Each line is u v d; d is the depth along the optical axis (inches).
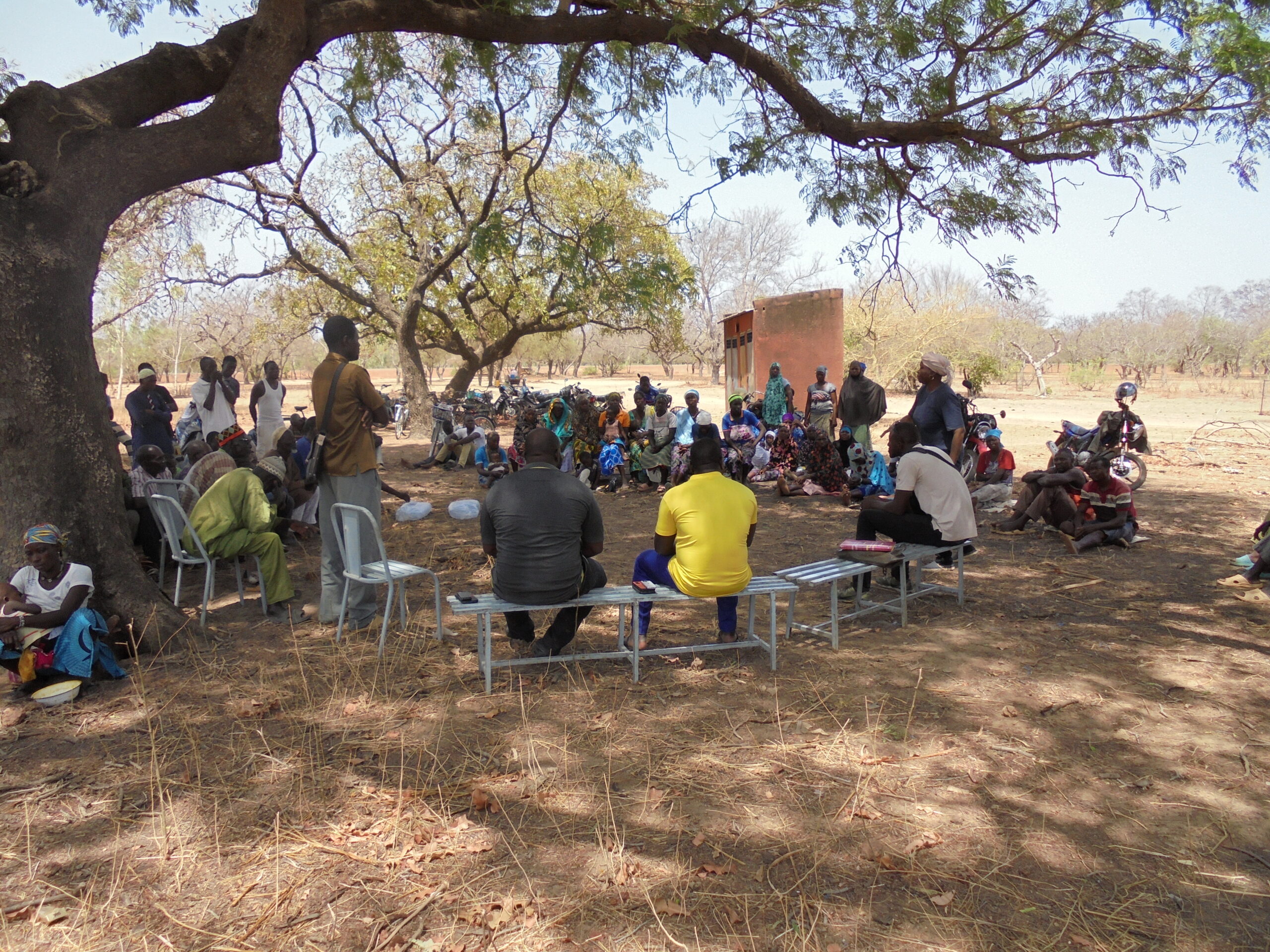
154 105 226.8
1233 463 564.4
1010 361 1947.6
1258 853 124.1
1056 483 326.3
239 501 234.5
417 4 253.1
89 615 183.5
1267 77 257.1
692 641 218.4
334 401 220.7
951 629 226.4
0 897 114.6
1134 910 111.6
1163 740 159.9
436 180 647.8
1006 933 107.2
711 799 138.9
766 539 341.7
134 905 112.9
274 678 190.7
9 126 202.5
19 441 191.9
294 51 224.5
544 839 127.3
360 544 223.1
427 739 160.6
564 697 180.9
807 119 313.3
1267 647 209.6
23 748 158.2
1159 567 289.6
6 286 189.2
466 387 894.4
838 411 466.0
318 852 124.3
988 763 151.1
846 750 156.1
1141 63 284.0
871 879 118.0
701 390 1777.8
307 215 629.3
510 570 183.3
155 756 154.0
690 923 108.8
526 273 717.3
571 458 471.5
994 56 303.1
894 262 339.3
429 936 106.7
